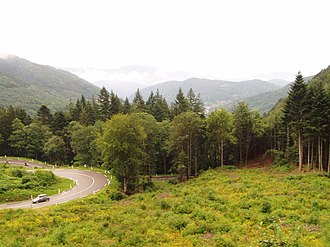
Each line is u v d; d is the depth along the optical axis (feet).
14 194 138.62
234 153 247.29
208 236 68.80
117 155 163.32
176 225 77.46
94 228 77.20
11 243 63.98
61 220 87.81
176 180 193.16
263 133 251.60
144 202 119.65
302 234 63.21
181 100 287.28
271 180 145.89
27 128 294.66
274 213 83.87
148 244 62.44
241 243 59.47
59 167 239.91
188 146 201.77
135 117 179.22
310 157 182.91
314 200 97.66
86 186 166.40
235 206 97.40
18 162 257.14
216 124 209.05
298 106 162.50
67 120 312.71
